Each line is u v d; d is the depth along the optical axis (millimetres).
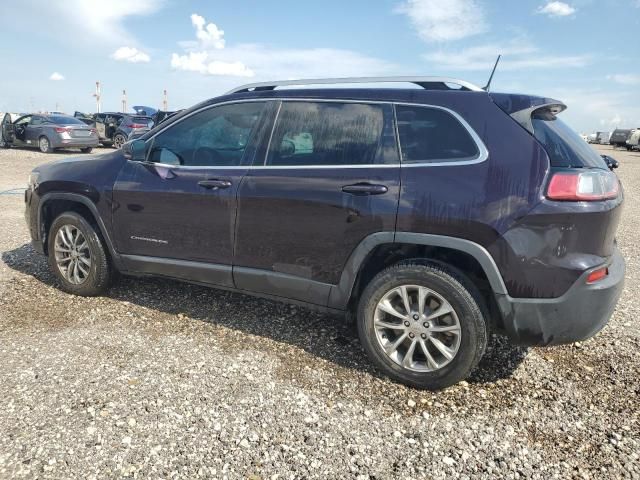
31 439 2344
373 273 3174
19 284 4383
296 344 3430
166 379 2912
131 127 20719
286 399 2766
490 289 2852
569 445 2455
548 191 2555
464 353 2758
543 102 2779
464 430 2553
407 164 2863
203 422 2533
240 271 3406
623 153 37531
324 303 3189
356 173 2961
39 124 18125
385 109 3016
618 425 2613
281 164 3229
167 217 3607
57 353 3168
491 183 2646
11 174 12359
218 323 3725
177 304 4055
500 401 2822
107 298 4129
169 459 2260
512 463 2318
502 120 2734
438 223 2721
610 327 3855
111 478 2133
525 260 2584
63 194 4043
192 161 3580
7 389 2738
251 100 3465
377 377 3039
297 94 3312
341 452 2361
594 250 2617
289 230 3164
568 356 3361
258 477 2180
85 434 2395
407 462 2311
